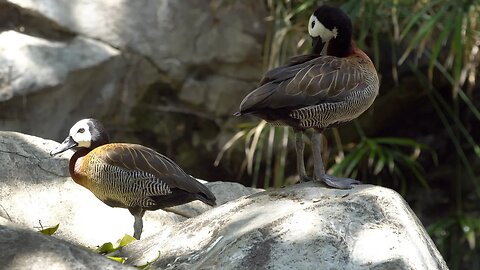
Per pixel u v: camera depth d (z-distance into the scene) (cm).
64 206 784
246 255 554
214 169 1295
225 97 1255
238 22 1251
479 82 1384
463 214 1352
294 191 653
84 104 1201
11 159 812
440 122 1421
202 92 1248
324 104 667
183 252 602
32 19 1196
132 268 518
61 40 1203
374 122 1364
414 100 1374
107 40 1212
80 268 509
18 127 1159
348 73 683
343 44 721
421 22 1298
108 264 516
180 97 1250
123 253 649
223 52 1248
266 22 1259
